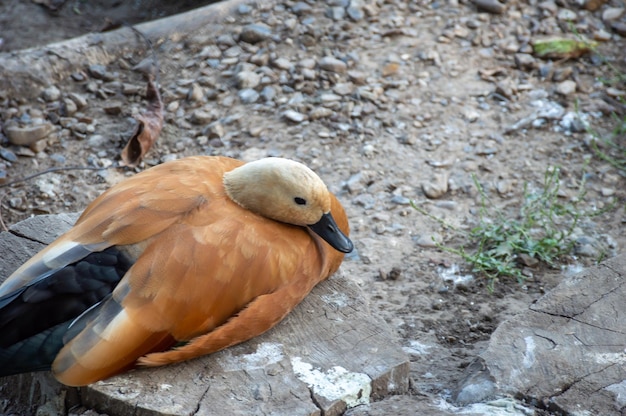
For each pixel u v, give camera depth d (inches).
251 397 159.5
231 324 163.2
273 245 168.4
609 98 316.8
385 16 345.4
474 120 302.5
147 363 158.4
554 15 353.4
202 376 163.5
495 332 181.2
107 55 315.9
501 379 169.3
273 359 168.9
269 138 289.6
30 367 152.3
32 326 152.7
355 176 275.0
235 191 175.8
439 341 214.5
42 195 262.1
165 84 309.4
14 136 276.2
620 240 256.5
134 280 155.6
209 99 304.0
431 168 281.1
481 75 321.4
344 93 307.1
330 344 173.9
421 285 236.5
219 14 335.9
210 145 287.1
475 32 340.8
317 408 157.9
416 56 327.0
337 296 188.2
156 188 169.9
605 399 164.9
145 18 354.3
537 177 280.1
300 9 342.6
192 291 157.9
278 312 170.1
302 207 173.6
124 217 162.9
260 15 339.6
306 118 296.7
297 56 322.3
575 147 293.4
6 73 294.0
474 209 266.7
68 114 290.8
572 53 333.1
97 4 361.1
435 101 308.5
